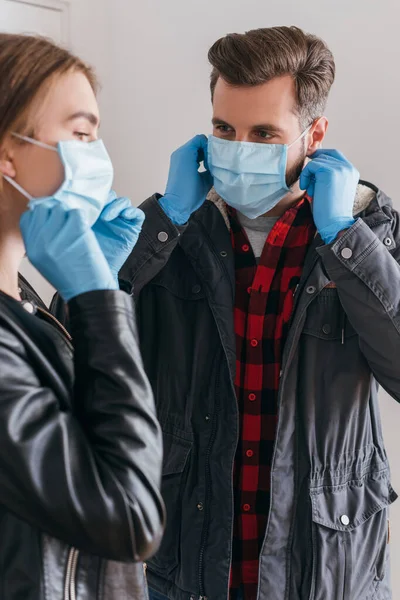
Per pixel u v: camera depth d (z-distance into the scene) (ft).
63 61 3.25
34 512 2.75
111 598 3.12
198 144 5.21
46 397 2.89
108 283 3.13
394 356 4.63
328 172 4.77
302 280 4.90
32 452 2.73
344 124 6.73
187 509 5.07
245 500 5.13
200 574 4.99
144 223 5.02
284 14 6.99
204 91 7.74
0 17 7.66
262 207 4.99
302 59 4.76
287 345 4.83
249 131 4.82
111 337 3.02
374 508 5.04
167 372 5.23
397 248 5.00
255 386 5.10
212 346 5.12
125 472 2.84
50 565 2.89
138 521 2.82
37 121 3.20
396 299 4.57
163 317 5.24
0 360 2.81
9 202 3.30
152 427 3.00
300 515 4.91
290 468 4.91
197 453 5.10
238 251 5.23
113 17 8.55
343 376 4.92
